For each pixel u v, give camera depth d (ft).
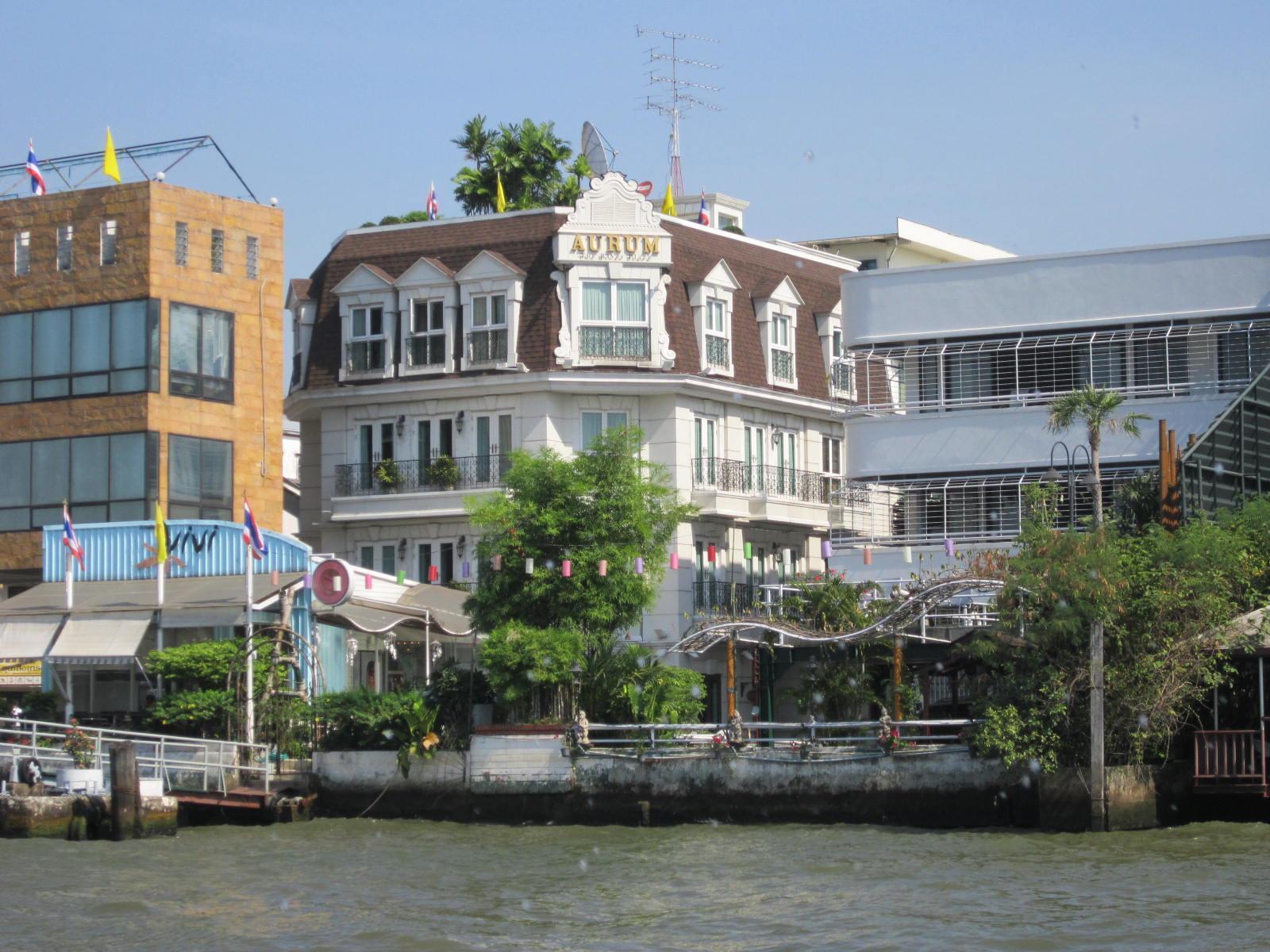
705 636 160.66
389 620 164.45
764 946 95.61
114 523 179.22
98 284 187.32
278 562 172.14
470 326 199.93
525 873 120.26
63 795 138.82
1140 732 136.56
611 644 160.66
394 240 207.21
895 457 179.93
